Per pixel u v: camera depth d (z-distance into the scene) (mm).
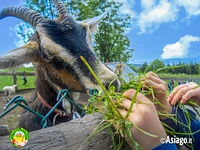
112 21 8367
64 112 937
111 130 319
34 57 967
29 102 1066
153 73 416
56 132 308
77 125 325
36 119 909
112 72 852
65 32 961
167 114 376
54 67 926
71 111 956
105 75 818
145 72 420
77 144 307
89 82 833
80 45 930
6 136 292
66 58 898
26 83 4965
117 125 304
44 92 959
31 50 955
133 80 427
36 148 288
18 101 418
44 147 292
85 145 309
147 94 391
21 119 986
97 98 380
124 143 324
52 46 919
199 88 429
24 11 1085
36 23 1010
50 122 916
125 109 322
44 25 978
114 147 311
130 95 331
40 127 890
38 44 971
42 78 970
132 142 289
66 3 6848
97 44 8336
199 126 429
